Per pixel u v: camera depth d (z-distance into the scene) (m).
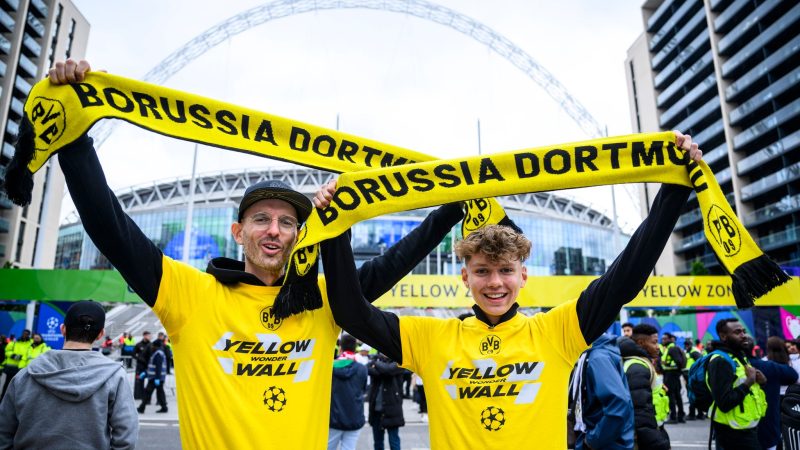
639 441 3.58
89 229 1.82
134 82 2.08
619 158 2.23
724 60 47.53
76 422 2.61
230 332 1.95
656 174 2.19
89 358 2.77
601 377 3.33
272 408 1.89
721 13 47.97
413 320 2.27
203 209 73.56
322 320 2.09
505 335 2.18
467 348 2.16
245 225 2.12
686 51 51.38
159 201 90.62
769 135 42.31
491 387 2.09
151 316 45.75
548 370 2.10
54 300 14.40
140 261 1.89
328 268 2.06
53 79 1.92
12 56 47.81
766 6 42.12
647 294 15.41
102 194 1.83
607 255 84.38
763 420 4.53
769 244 40.06
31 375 2.64
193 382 1.90
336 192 2.14
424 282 14.55
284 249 2.11
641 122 58.44
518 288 2.24
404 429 9.37
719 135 47.66
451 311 38.06
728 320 4.33
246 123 2.28
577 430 3.72
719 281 15.58
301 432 1.90
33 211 50.75
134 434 2.80
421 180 2.24
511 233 2.22
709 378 4.17
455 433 2.05
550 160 2.25
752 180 44.44
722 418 4.13
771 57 41.38
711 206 2.12
